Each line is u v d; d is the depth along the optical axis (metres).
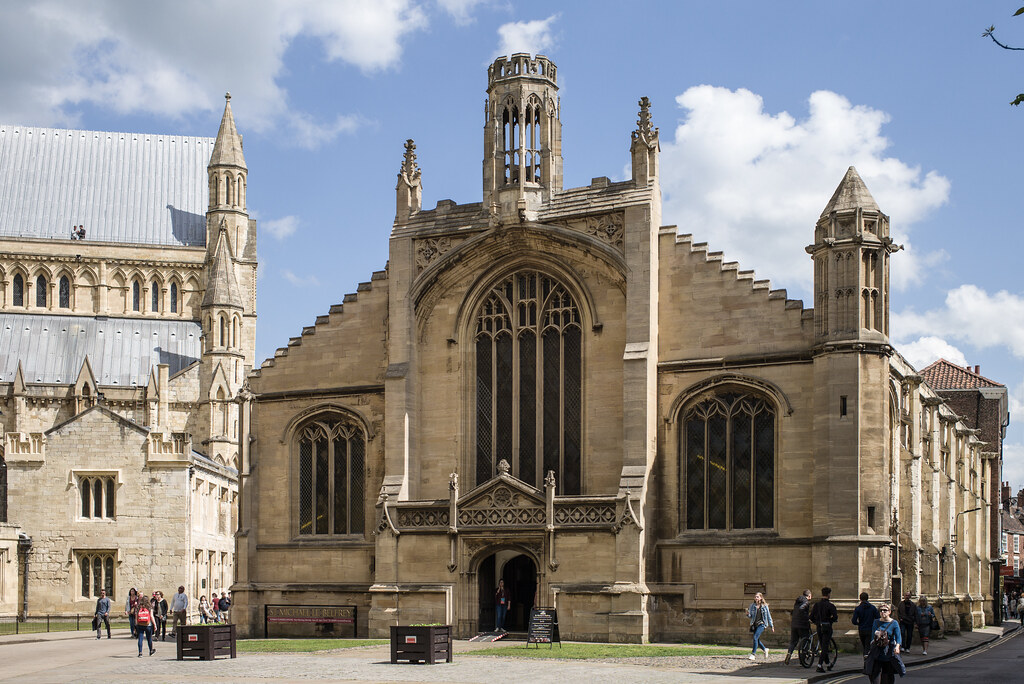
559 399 60.38
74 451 88.75
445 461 61.94
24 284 127.44
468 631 58.03
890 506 58.09
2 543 85.81
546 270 61.00
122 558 87.56
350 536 64.12
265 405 66.69
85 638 67.19
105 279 128.88
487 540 58.16
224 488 99.81
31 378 121.94
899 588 57.25
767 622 46.84
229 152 131.88
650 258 57.84
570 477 59.72
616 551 55.19
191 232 134.38
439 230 62.72
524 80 61.84
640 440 56.59
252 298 131.00
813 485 54.53
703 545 56.44
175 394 117.81
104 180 134.75
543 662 45.31
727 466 57.00
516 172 61.91
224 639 48.31
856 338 53.69
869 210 54.69
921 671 44.81
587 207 59.56
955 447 84.00
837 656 48.97
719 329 57.53
